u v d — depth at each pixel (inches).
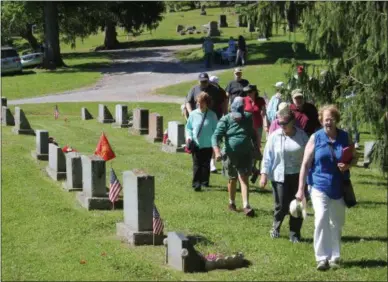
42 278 397.7
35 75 1969.7
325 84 739.4
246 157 535.8
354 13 673.6
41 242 474.6
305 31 718.5
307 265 417.4
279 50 2159.2
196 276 394.6
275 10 756.6
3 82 1830.7
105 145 612.1
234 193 550.3
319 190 412.5
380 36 652.1
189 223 508.7
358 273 405.1
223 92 692.7
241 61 1939.0
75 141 928.9
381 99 680.4
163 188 637.3
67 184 635.5
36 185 653.3
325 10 693.3
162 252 442.3
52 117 1268.5
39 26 2618.1
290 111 458.9
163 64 2133.4
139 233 456.8
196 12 3939.5
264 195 618.2
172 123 864.9
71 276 398.3
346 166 409.1
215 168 713.6
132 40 3085.6
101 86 1736.0
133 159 791.1
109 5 2571.4
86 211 555.8
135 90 1631.4
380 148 687.1
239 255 415.8
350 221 534.6
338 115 413.7
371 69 672.4
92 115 1300.4
